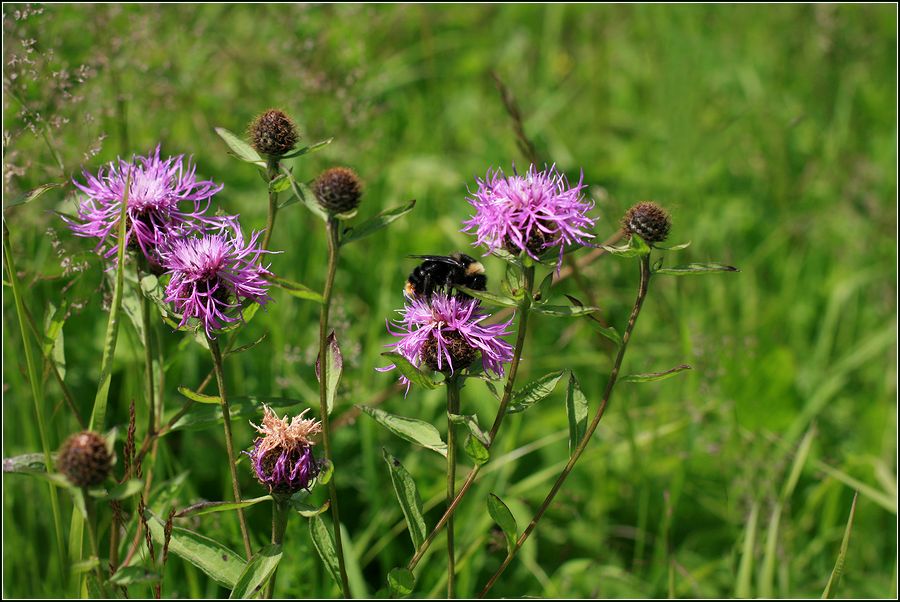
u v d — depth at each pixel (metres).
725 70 1.39
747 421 0.90
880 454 0.91
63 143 0.81
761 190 1.22
